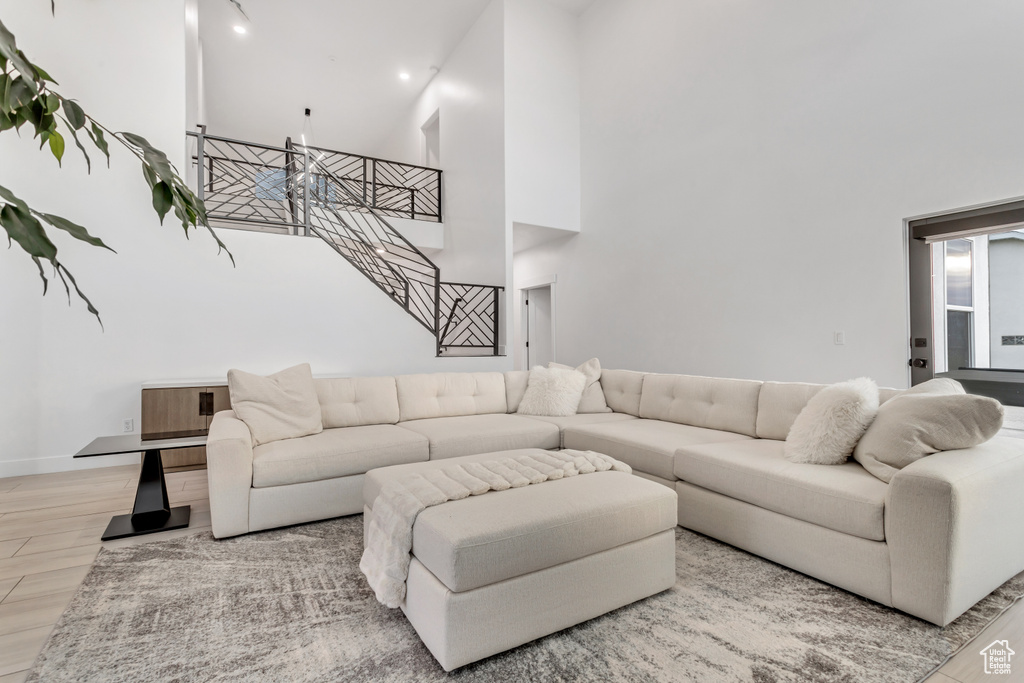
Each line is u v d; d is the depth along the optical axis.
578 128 6.59
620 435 3.10
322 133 10.20
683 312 5.20
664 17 5.41
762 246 4.46
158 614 1.81
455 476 2.04
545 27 6.36
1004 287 3.19
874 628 1.72
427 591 1.59
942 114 3.33
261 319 4.47
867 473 2.12
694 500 2.57
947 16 3.31
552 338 7.09
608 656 1.59
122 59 4.02
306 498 2.68
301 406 3.12
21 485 3.39
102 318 3.91
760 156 4.47
